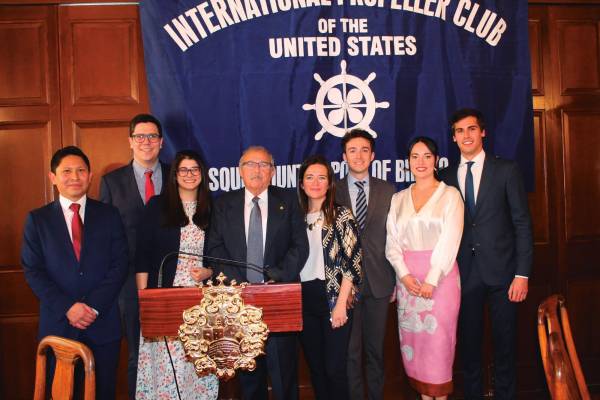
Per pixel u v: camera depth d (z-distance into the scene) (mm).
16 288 3367
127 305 3006
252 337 2008
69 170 2570
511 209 2994
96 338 2562
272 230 2645
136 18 3375
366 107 3375
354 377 2986
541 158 3627
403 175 3406
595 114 3664
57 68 3354
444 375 2820
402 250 2908
